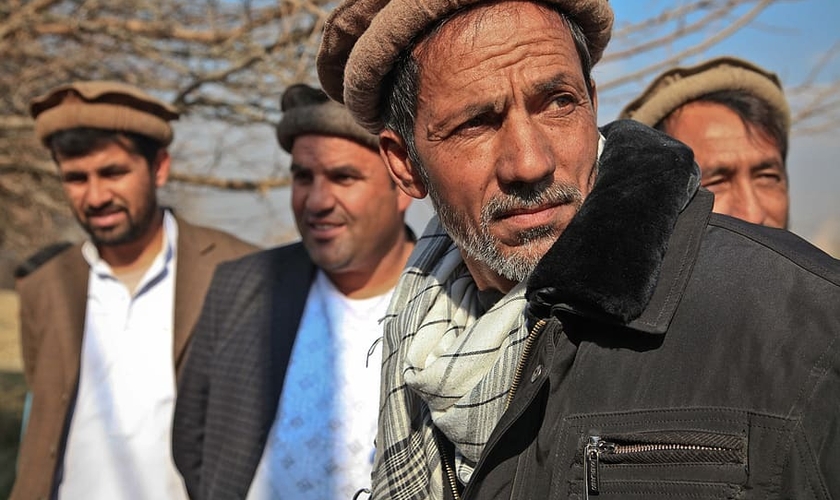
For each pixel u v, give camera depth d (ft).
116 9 17.20
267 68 14.89
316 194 7.05
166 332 8.52
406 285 4.91
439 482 4.32
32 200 19.53
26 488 8.46
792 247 3.33
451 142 3.87
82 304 8.81
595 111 4.41
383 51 4.03
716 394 3.13
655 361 3.32
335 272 7.16
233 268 7.74
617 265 3.36
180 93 16.52
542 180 3.69
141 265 8.96
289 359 7.07
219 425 7.13
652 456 3.18
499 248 3.84
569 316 3.54
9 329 28.48
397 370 4.66
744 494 2.99
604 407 3.36
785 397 2.98
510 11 3.75
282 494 6.71
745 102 6.33
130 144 8.79
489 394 3.82
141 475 8.11
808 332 3.04
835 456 2.87
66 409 8.48
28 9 16.49
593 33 4.11
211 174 17.70
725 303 3.25
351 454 6.66
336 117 6.97
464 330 4.38
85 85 8.77
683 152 3.65
